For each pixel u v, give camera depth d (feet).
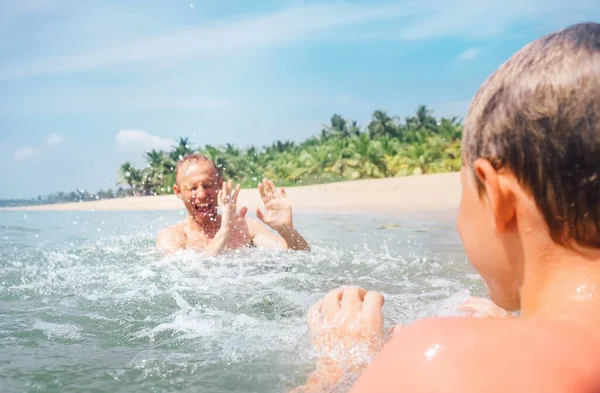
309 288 9.29
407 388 2.15
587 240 2.34
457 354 2.17
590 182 2.26
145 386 4.73
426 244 16.17
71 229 26.58
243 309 7.66
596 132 2.23
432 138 130.21
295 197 57.00
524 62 2.43
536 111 2.31
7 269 11.70
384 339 4.49
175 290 9.20
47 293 9.16
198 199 15.43
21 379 4.97
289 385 4.51
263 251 14.20
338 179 124.16
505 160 2.41
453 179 65.05
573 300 2.33
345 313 4.71
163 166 116.37
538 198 2.35
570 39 2.39
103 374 5.06
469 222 2.65
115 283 10.03
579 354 2.13
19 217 44.19
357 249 14.85
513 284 2.56
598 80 2.26
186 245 15.08
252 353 5.42
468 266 11.11
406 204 40.68
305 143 182.70
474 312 5.65
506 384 2.05
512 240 2.48
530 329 2.23
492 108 2.46
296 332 6.10
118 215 45.09
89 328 6.86
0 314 7.60
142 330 6.70
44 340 6.33
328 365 4.38
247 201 56.39
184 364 5.23
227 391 4.51
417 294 8.30
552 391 2.02
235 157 135.23
